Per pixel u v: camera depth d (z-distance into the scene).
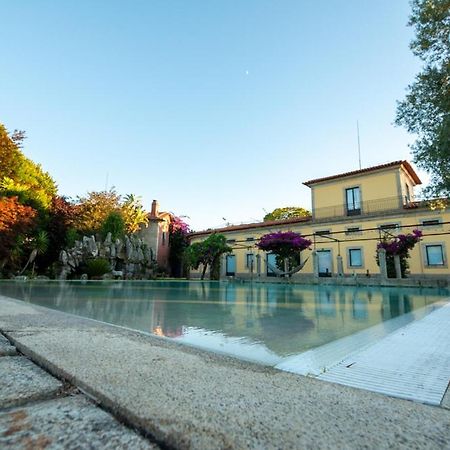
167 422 0.79
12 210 16.25
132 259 23.17
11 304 3.58
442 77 8.86
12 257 17.41
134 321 3.21
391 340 2.14
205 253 21.61
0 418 0.85
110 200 29.22
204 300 6.49
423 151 9.40
